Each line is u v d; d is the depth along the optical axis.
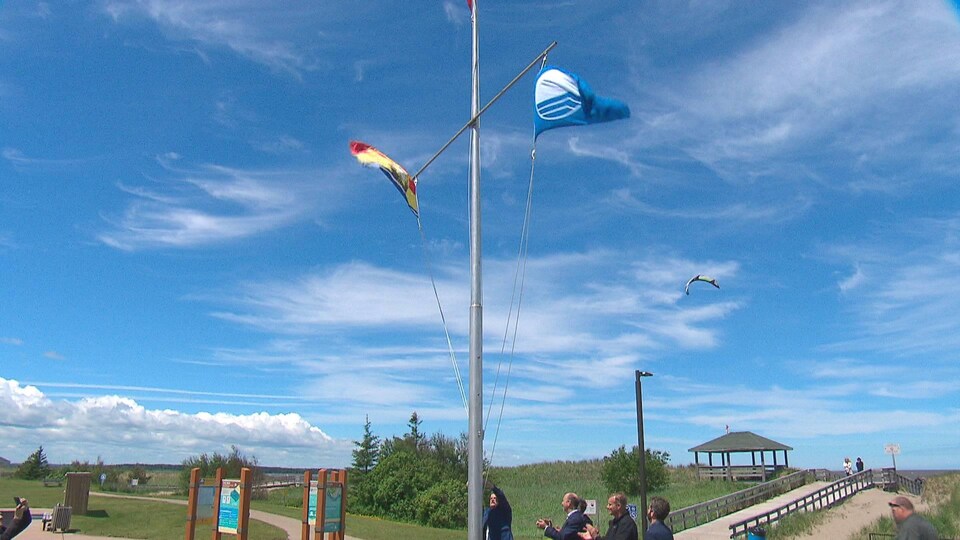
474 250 8.92
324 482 14.25
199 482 14.68
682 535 25.81
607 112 9.11
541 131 9.54
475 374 8.39
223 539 19.72
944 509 29.58
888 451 37.84
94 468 47.94
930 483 37.41
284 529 21.36
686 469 51.03
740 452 46.84
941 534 25.45
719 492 38.69
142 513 24.97
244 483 14.28
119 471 48.72
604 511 34.22
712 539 24.97
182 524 22.67
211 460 42.97
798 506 30.05
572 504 8.10
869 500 33.12
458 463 39.53
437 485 32.28
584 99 9.17
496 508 8.64
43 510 27.53
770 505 33.03
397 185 10.45
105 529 21.83
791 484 38.62
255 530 20.77
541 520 8.32
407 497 32.25
